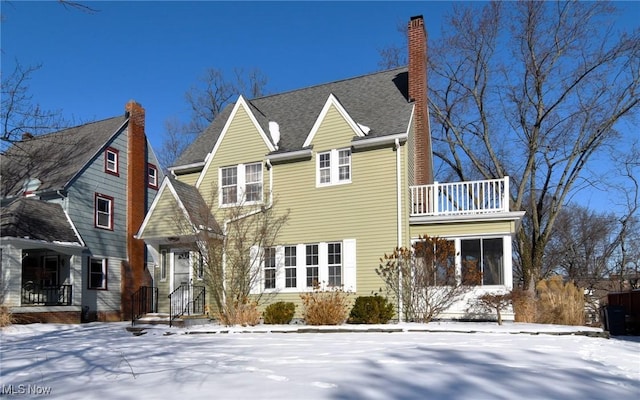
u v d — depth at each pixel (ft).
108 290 79.05
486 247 58.23
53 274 74.69
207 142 76.84
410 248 58.65
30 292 72.95
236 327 52.70
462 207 59.41
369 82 74.18
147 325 58.49
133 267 83.46
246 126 68.59
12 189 79.15
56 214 72.59
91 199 78.23
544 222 111.24
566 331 45.27
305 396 20.53
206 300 62.75
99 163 80.43
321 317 53.26
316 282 58.90
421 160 66.39
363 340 40.93
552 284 58.13
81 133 86.89
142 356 33.17
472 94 90.38
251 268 60.49
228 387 22.43
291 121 72.02
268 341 41.42
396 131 60.23
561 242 128.06
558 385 22.99
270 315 57.82
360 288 59.57
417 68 67.77
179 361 30.53
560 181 83.92
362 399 20.11
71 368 29.09
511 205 87.25
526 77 84.07
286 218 64.23
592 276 119.14
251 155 67.56
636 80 77.15
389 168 60.13
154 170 93.91
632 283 108.78
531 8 81.35
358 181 61.52
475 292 56.44
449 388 22.06
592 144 81.10
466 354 31.83
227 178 69.05
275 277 63.67
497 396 20.76
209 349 36.19
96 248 77.87
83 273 75.15
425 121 69.41
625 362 30.68
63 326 62.34
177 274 65.31
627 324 60.85
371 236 59.93
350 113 67.72
